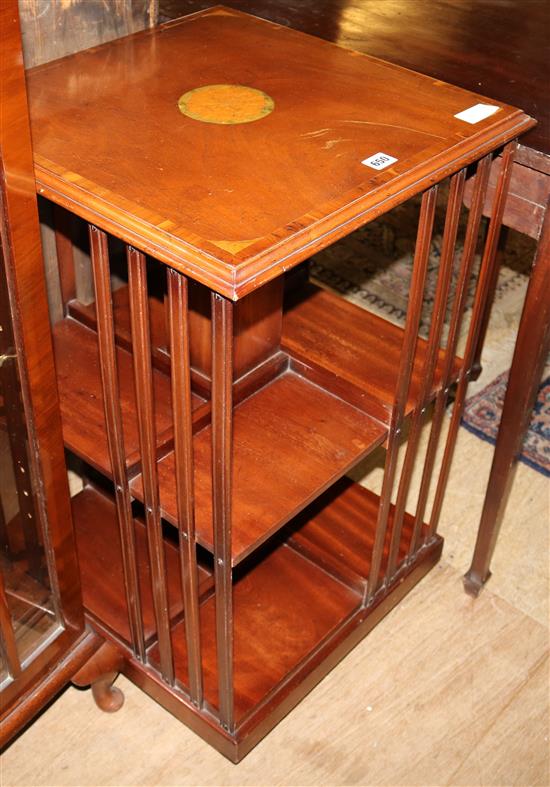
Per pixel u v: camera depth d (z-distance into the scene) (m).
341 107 1.28
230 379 1.11
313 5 1.63
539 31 1.62
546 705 1.69
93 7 1.47
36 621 1.40
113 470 1.36
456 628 1.79
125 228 1.05
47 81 1.30
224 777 1.58
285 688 1.57
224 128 1.22
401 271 2.54
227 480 1.19
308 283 1.69
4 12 0.92
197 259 1.01
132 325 1.18
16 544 1.30
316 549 1.75
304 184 1.12
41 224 1.54
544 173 1.32
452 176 1.27
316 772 1.59
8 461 1.24
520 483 2.05
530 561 1.90
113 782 1.57
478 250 2.51
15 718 1.41
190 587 1.37
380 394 1.47
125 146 1.17
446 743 1.63
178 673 1.58
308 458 1.42
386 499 1.55
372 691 1.70
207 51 1.40
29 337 1.14
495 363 2.32
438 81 1.36
